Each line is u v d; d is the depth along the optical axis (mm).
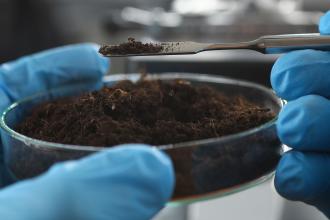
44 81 294
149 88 238
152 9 528
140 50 216
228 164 191
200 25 405
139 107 219
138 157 179
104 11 551
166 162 180
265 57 333
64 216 170
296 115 222
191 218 300
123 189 177
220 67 329
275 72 235
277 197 314
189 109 228
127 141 200
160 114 219
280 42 215
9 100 279
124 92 224
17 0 492
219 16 436
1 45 497
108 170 177
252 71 331
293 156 227
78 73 297
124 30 481
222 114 225
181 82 246
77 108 219
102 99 220
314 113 220
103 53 218
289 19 417
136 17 487
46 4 511
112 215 174
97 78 301
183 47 217
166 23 418
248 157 196
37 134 218
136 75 271
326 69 229
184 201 191
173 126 208
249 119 217
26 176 201
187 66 328
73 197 172
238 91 251
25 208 168
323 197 235
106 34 492
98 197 174
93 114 212
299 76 230
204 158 187
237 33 399
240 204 307
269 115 223
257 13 427
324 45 216
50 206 170
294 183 223
